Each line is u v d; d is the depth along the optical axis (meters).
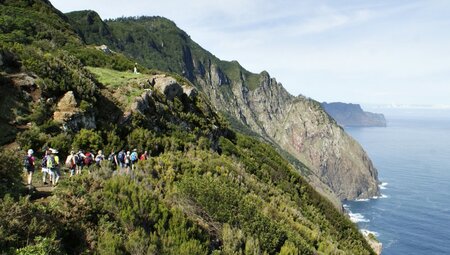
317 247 26.38
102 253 12.81
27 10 68.25
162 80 45.69
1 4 67.56
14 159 15.86
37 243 11.57
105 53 61.62
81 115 27.73
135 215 15.21
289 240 20.98
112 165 23.98
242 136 60.88
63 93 28.92
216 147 45.62
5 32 53.44
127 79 42.50
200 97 54.72
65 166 22.48
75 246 12.98
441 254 116.12
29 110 25.58
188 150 35.59
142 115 34.66
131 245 13.45
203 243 16.17
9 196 13.05
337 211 52.59
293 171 58.44
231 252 16.89
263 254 17.89
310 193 51.62
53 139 24.00
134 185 17.17
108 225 14.07
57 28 68.56
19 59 28.83
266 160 54.00
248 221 19.97
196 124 45.38
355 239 46.44
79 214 14.05
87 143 26.00
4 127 23.23
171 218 16.36
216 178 26.44
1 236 11.13
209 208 19.59
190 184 20.67
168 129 38.53
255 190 32.53
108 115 31.77
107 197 15.74
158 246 14.34
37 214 12.60
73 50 55.97
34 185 18.20
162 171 24.64
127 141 30.38
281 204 32.62
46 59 30.52
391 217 158.88
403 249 120.19
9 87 26.00
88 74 36.91
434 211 164.25
